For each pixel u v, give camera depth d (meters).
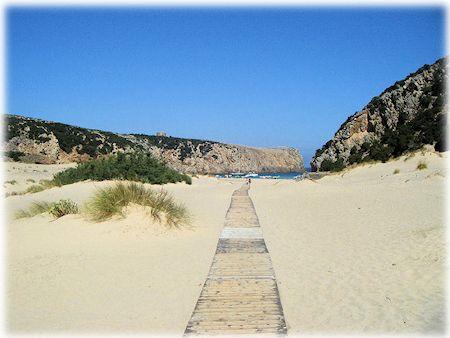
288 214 15.77
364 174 36.19
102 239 10.72
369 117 53.06
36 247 10.09
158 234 11.34
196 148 125.88
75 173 28.31
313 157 63.09
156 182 30.02
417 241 9.49
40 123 67.62
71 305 6.67
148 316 6.26
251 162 146.12
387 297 6.65
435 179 21.91
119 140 77.19
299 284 7.50
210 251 9.91
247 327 5.81
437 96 43.97
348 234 11.33
